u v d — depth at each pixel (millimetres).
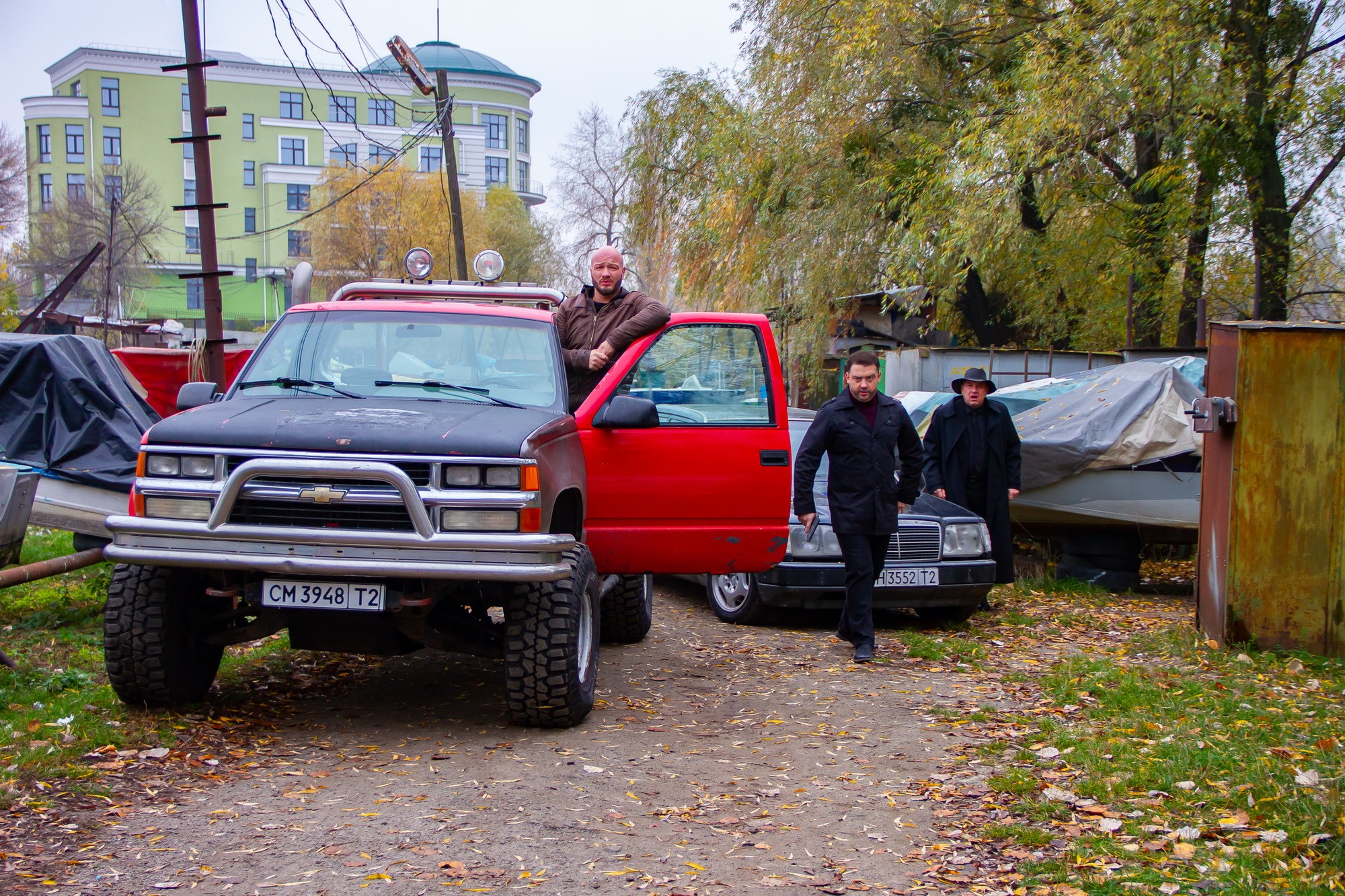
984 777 4844
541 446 5168
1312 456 7098
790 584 8086
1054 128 14516
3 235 42031
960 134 16422
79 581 8477
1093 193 17109
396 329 6152
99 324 28359
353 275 50875
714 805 4453
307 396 5738
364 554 4879
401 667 6871
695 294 23438
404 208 50688
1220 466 7488
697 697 6312
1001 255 18078
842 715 5949
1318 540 7109
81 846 3793
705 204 21938
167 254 78375
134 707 5465
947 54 18688
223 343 12375
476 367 6023
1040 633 8445
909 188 17562
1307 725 5453
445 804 4359
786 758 5141
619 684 6594
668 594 10078
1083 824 4188
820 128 19047
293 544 4898
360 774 4711
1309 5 14445
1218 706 5844
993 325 21766
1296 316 16281
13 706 5367
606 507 6340
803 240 19438
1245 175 14680
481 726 5562
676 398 6539
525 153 90125
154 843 3855
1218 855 3812
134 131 80250
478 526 4902
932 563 8211
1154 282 16906
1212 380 7719
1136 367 11180
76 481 8297
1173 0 13625
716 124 22062
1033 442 10422
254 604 5125
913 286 16797
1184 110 14586
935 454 9172
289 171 80500
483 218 55562
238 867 3684
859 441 7250
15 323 29312
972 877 3744
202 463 5023
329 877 3623
